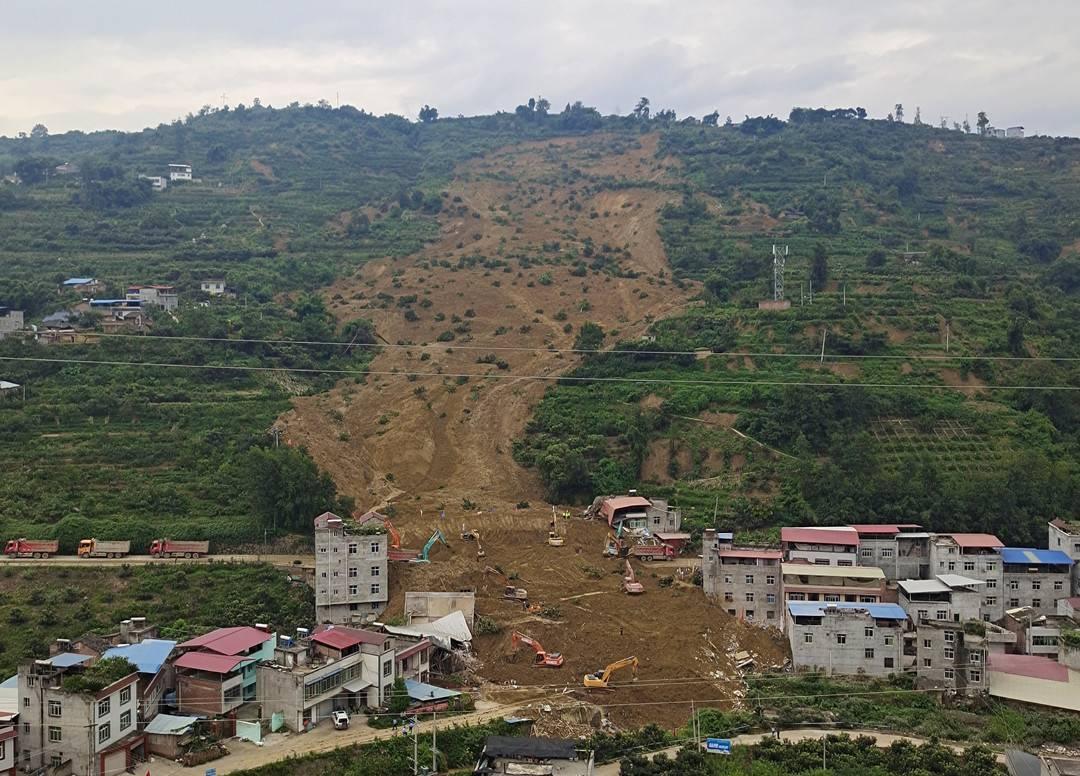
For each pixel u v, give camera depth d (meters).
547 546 149.88
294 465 147.50
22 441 161.75
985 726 106.88
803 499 156.00
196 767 93.38
